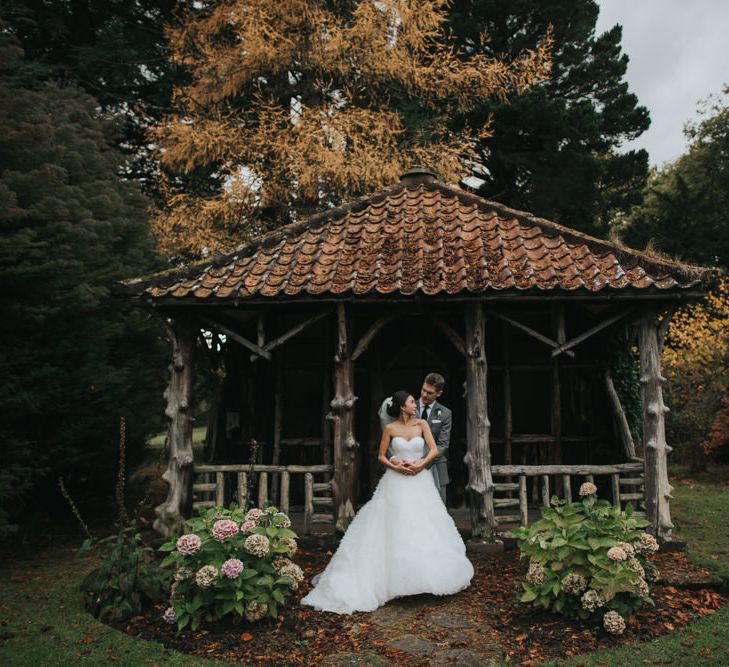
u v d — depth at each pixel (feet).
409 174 28.73
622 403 27.40
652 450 20.97
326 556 20.65
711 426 36.76
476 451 21.03
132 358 31.09
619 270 20.85
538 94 50.75
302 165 41.22
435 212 26.22
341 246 23.75
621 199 57.77
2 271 21.39
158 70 51.31
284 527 16.40
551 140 49.75
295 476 27.09
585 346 27.45
